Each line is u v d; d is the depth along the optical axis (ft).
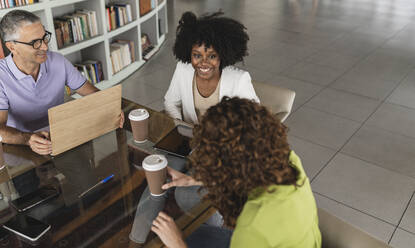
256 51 16.25
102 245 3.75
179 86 6.72
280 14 22.45
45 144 5.10
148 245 3.76
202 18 6.13
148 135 5.59
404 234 7.04
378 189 8.20
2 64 6.21
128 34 14.51
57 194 4.40
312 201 3.37
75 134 5.12
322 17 21.84
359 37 18.28
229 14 22.27
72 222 4.02
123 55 13.96
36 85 6.51
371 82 13.38
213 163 2.97
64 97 7.45
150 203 4.30
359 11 23.31
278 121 3.09
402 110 11.50
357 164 9.02
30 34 5.88
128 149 5.26
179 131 5.68
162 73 14.26
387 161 9.15
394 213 7.53
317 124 10.71
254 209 3.01
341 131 10.39
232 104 3.06
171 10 22.94
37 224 3.97
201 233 4.65
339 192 8.09
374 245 3.90
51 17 10.57
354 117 11.09
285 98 6.47
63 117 4.81
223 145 2.89
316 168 8.86
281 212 3.00
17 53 6.07
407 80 13.56
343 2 25.68
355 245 3.98
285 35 18.49
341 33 18.90
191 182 4.55
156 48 16.37
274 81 13.43
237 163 2.91
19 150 5.22
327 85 13.14
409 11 23.38
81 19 11.83
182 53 6.41
